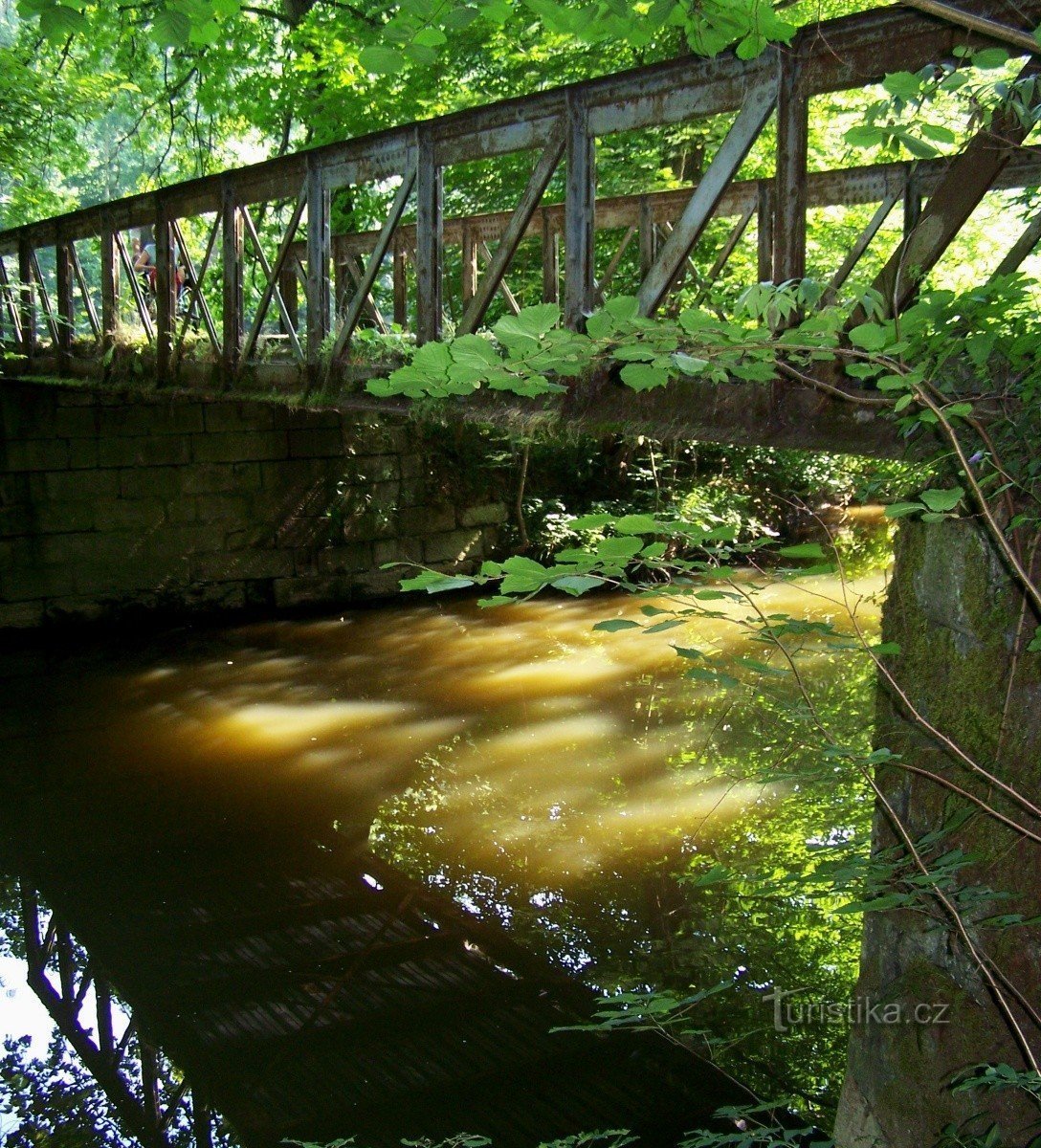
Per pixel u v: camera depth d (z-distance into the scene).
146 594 12.66
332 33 12.43
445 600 13.71
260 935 6.32
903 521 3.04
